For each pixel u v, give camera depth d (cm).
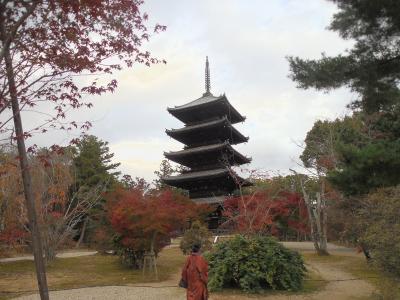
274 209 3197
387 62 1018
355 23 1025
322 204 2873
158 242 2002
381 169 953
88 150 4759
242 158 4612
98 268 2219
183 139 4741
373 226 1298
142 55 768
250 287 1447
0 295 1459
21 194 2117
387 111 1159
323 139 3036
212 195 4431
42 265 728
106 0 695
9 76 654
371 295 1337
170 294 1456
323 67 1002
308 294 1424
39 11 676
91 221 3788
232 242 1570
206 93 5047
